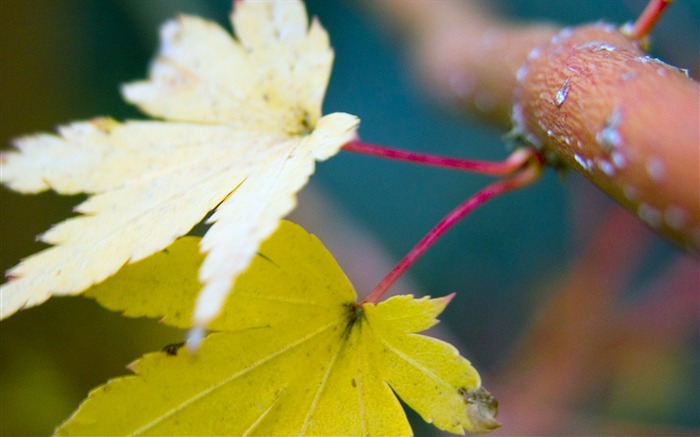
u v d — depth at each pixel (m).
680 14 0.27
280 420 0.16
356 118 0.16
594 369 0.30
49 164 0.18
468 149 0.34
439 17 0.27
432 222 0.34
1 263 0.26
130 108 0.31
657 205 0.14
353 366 0.16
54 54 0.29
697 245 0.14
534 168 0.18
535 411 0.29
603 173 0.15
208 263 0.14
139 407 0.16
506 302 0.33
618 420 0.30
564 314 0.30
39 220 0.27
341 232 0.30
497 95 0.20
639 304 0.31
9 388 0.26
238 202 0.15
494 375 0.31
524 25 0.22
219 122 0.18
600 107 0.15
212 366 0.16
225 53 0.18
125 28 0.31
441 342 0.16
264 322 0.16
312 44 0.17
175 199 0.16
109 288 0.16
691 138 0.14
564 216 0.34
